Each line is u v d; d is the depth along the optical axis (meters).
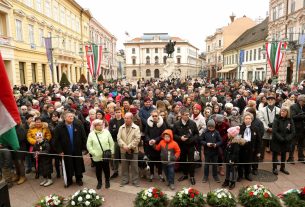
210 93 12.38
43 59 35.28
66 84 23.36
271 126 7.75
